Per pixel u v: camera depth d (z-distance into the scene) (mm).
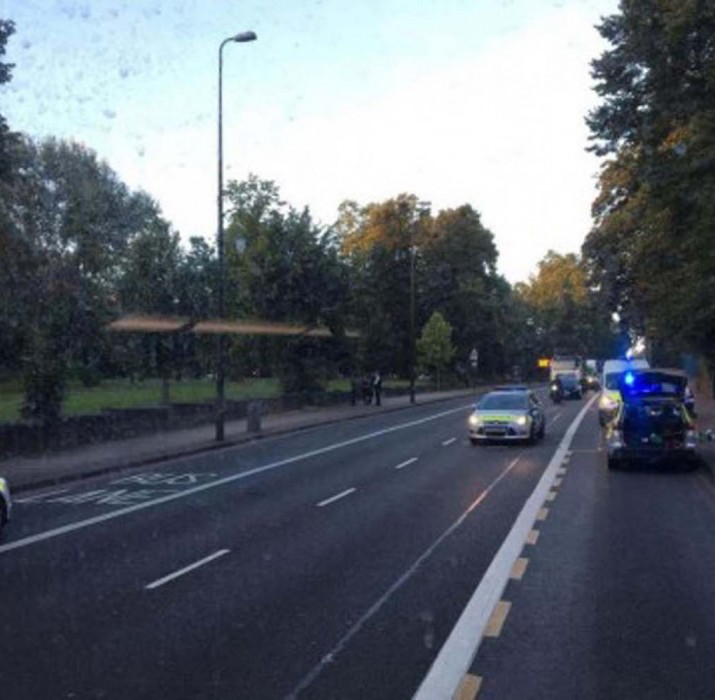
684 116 22516
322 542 12172
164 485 18812
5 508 13359
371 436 31391
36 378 24953
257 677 6738
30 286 22641
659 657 7188
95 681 6688
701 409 41125
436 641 7605
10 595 9398
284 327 45500
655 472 20328
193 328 29828
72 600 9156
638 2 22625
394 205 77625
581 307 123062
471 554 11305
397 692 6395
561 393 56875
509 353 100062
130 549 11906
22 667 7027
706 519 14086
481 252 87750
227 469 21656
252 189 59250
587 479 19172
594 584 9695
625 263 40938
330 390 52938
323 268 46844
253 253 47719
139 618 8422
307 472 20750
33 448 23891
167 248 36719
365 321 52938
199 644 7578
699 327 28609
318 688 6492
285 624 8164
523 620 8266
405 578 9984
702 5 20156
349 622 8219
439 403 56719
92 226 30766
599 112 26750
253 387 56906
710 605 8828
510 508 15141
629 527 13344
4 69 18797
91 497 17203
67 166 58969
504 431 27047
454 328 82625
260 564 10789
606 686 6523
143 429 29797
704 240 21391
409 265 76000
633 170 25719
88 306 25750
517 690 6434
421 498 16344
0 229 21453
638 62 23453
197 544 12156
